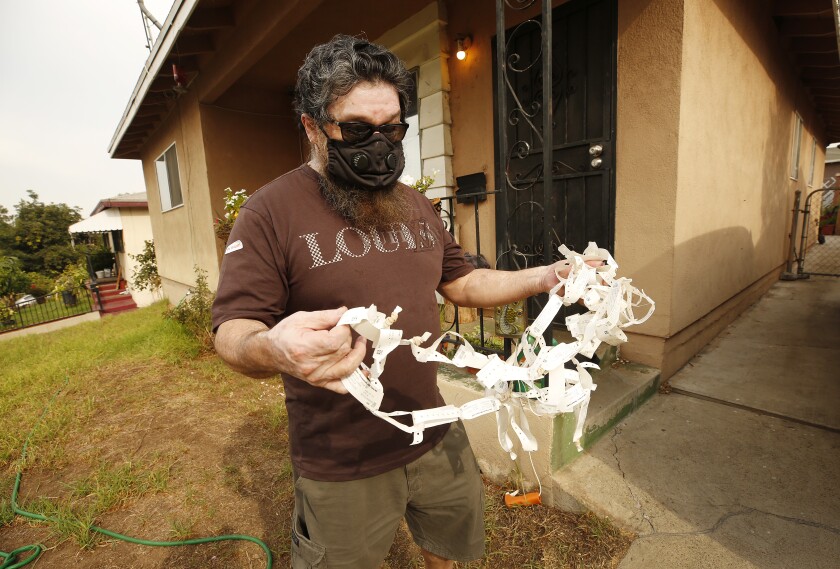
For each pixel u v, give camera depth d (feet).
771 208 16.43
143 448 9.32
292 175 3.48
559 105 9.93
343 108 3.15
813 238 30.17
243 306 3.07
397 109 3.32
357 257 3.33
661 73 8.13
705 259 9.87
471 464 4.15
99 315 38.32
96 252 63.36
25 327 34.50
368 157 3.18
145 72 16.05
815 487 5.74
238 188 17.83
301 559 3.60
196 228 19.62
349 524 3.46
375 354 2.43
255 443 9.14
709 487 5.91
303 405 3.43
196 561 6.13
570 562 5.27
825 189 19.70
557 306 3.21
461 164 12.66
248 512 7.04
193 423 10.32
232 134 17.60
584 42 9.30
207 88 15.67
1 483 8.46
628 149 8.75
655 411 7.88
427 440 3.79
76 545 6.62
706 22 8.62
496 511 6.29
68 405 11.94
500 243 11.66
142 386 13.14
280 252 3.21
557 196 10.16
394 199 3.56
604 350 8.74
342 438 3.38
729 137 10.73
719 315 11.67
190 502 7.35
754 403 7.79
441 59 12.35
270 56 14.96
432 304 3.81
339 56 3.14
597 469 6.39
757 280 15.43
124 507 7.40
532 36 10.27
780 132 16.67
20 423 11.15
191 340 16.39
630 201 8.81
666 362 8.81
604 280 3.62
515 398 3.44
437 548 4.25
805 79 19.97
